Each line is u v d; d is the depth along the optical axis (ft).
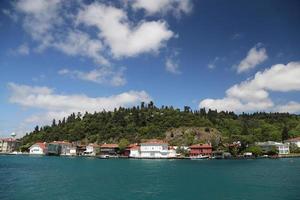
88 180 284.82
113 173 356.18
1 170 381.81
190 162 596.70
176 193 215.31
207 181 280.31
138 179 295.69
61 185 248.93
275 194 209.15
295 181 274.77
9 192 211.41
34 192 213.46
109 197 200.13
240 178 302.04
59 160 650.84
